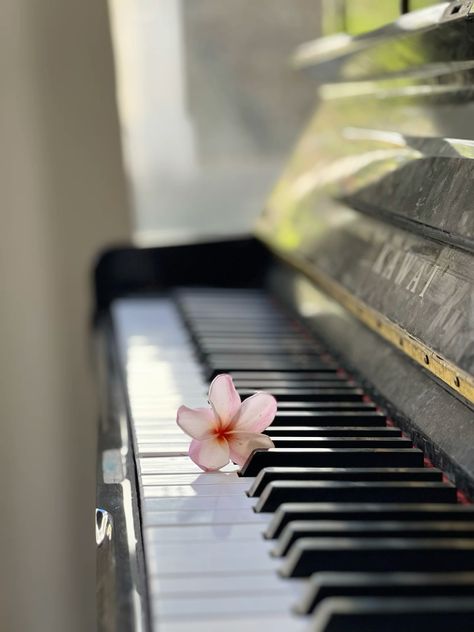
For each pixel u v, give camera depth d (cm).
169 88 139
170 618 47
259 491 59
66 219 135
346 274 83
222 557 52
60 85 132
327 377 81
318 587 47
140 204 143
